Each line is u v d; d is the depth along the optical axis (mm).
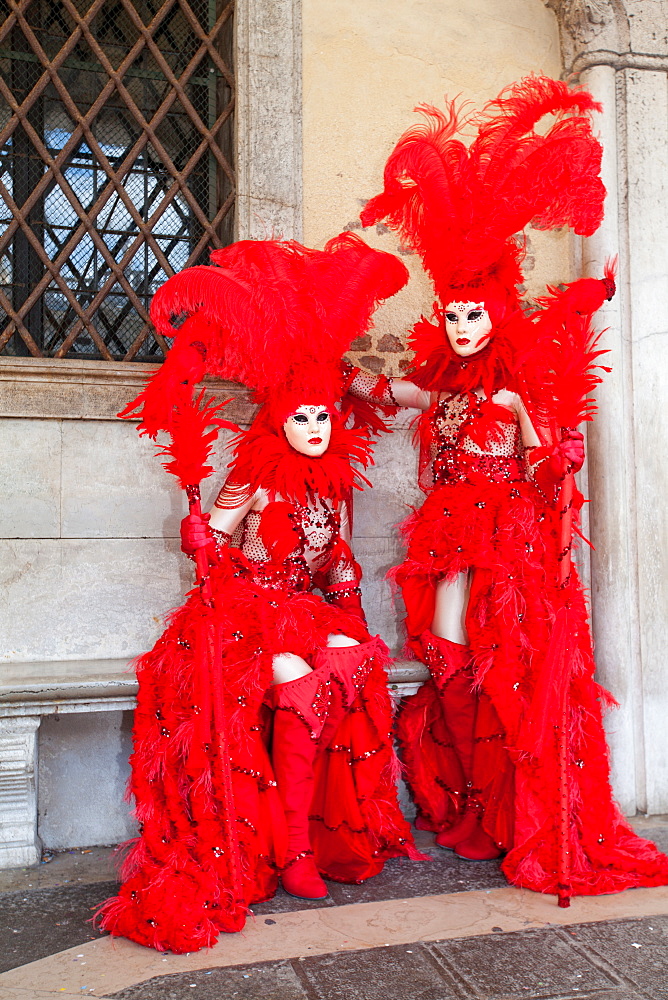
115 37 3088
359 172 3145
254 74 3035
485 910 2248
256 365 2459
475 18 3279
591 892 2354
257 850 2268
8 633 2738
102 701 2471
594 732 2551
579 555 3121
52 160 2957
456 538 2609
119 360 3051
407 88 3201
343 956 1989
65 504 2801
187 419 2359
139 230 3084
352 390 2848
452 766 2744
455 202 2617
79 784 2705
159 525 2881
